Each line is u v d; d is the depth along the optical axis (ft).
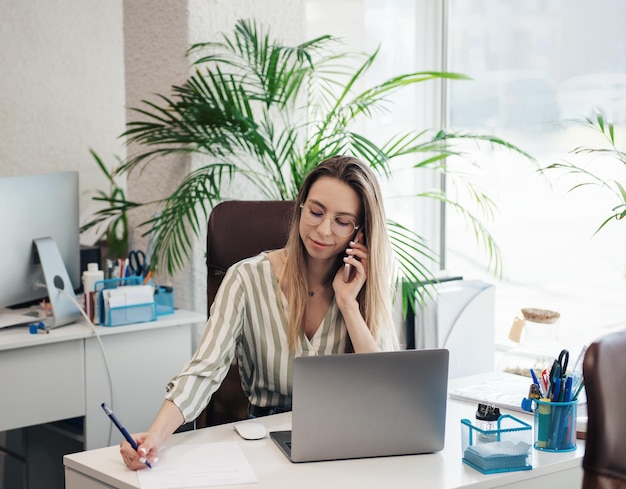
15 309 9.88
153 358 9.57
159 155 11.05
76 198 10.12
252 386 7.48
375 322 7.20
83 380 9.02
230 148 10.28
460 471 5.72
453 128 11.97
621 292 9.92
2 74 12.84
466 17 11.64
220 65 10.67
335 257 7.27
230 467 5.71
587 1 10.04
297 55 10.19
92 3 13.66
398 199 12.17
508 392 7.41
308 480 5.52
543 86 10.66
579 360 7.01
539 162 10.77
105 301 9.16
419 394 5.95
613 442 4.99
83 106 13.67
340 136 10.48
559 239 10.59
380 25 11.94
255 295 7.18
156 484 5.41
